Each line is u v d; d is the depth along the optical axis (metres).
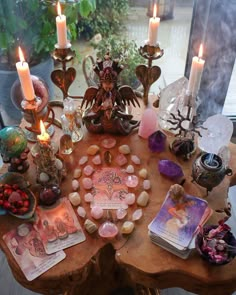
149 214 0.60
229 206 0.62
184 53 1.08
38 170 0.63
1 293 0.84
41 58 1.11
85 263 0.54
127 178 0.66
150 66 0.75
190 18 1.00
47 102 0.73
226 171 0.61
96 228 0.57
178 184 0.63
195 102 0.68
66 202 0.62
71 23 1.01
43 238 0.57
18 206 0.58
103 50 1.06
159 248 0.55
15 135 0.63
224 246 0.51
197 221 0.56
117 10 1.04
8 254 0.55
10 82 1.11
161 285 0.56
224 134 0.66
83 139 0.74
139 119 0.78
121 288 0.83
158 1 0.99
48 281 0.53
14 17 1.00
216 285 0.53
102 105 0.68
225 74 1.01
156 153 0.71
